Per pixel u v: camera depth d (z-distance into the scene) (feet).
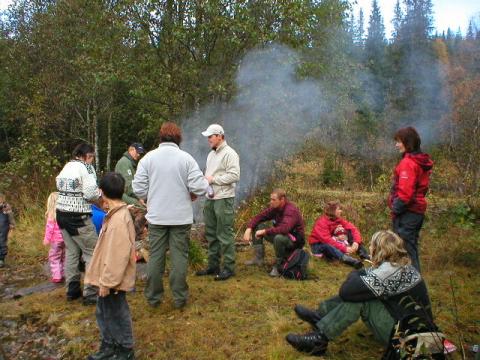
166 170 13.08
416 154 13.26
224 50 24.57
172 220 13.08
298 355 10.61
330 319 10.39
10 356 11.67
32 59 35.47
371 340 11.38
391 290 9.69
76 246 14.53
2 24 36.96
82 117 36.17
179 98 24.53
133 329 12.32
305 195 29.48
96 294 14.29
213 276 16.63
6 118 37.99
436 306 13.60
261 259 18.15
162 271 13.56
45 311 13.92
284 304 13.93
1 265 19.52
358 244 19.10
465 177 27.48
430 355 8.60
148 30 24.22
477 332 11.78
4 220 19.79
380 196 26.17
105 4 26.22
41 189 30.30
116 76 24.95
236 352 10.98
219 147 15.78
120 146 38.27
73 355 11.39
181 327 12.39
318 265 18.43
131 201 17.92
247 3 23.45
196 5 23.11
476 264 17.94
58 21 33.55
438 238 20.35
